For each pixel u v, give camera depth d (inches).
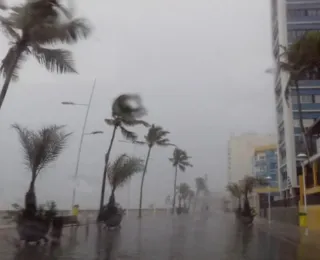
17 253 551.5
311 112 2487.7
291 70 1233.4
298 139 2434.8
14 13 739.4
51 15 739.4
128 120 1509.6
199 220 2042.3
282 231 1133.1
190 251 613.0
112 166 1299.2
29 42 749.3
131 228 1248.8
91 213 1929.1
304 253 600.7
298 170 2377.0
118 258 523.5
